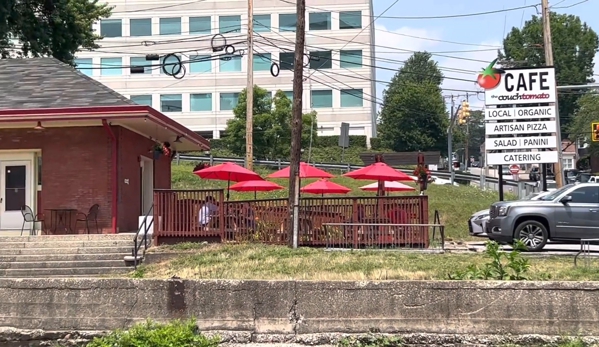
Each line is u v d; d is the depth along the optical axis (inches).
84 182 767.1
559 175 1045.2
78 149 770.8
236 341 398.9
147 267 592.4
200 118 2322.8
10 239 686.5
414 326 395.2
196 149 1106.1
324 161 2023.9
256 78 2293.3
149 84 2338.8
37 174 785.6
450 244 809.5
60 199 768.3
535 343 386.3
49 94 788.6
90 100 762.2
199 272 531.2
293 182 661.3
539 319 390.9
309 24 2279.8
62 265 629.6
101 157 768.3
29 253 657.0
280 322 401.7
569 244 748.0
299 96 672.4
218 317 404.8
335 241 674.2
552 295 392.2
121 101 757.3
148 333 368.5
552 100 903.7
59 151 772.6
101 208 762.8
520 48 2925.7
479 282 397.1
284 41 2236.7
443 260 563.2
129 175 813.2
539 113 906.1
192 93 2326.5
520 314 392.2
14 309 418.0
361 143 2225.6
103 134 770.2
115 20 2342.5
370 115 2274.9
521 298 393.4
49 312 415.2
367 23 2278.5
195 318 403.2
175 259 606.5
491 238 705.0
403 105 2984.7
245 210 679.7
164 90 2335.1
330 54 2274.9
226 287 407.2
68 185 768.9
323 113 2277.3
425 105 2970.0
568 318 389.7
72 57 1401.3
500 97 916.0
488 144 916.6
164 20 2337.6
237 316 403.9
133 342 361.4
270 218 679.7
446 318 394.9
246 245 645.3
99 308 412.5
